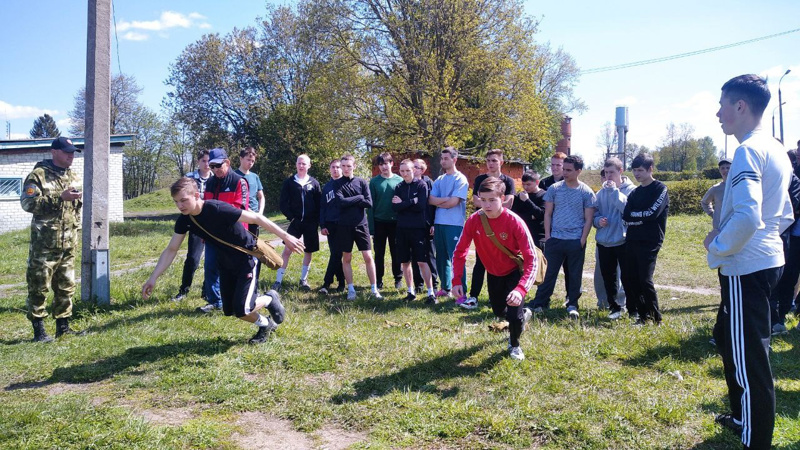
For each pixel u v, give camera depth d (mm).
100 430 3473
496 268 4805
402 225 7438
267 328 5309
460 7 23688
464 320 6270
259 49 43188
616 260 6547
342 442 3432
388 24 24203
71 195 5586
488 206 4480
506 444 3371
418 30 24438
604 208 6516
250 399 4031
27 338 5715
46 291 5645
